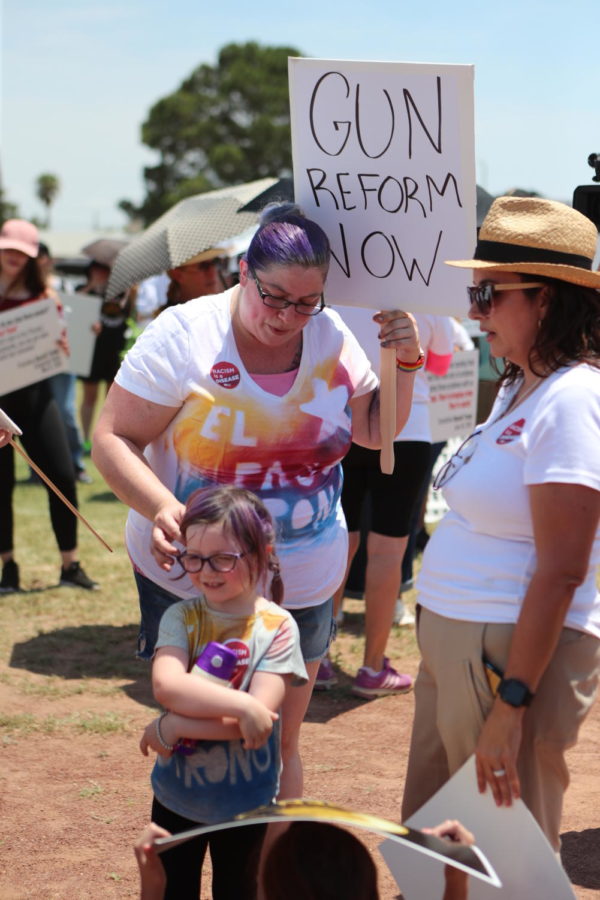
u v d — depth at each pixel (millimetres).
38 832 3918
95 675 5762
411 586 6828
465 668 2543
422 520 8359
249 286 2945
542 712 2535
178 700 2543
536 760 2568
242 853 2715
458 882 2596
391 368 3236
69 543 7438
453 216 3176
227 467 3043
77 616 6848
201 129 68625
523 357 2590
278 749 2727
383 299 3295
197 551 2586
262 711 2508
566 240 2551
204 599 2699
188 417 3037
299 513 3102
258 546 2605
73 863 3684
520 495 2496
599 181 4230
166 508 2834
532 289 2545
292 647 2643
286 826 2910
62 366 7020
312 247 2865
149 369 3031
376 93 3168
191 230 6504
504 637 2510
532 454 2445
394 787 4332
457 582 2592
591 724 5066
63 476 7238
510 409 2631
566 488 2379
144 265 6488
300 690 3232
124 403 3064
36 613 6887
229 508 2582
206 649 2609
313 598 3184
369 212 3266
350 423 3229
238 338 3047
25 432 7168
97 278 12836
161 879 2473
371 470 5305
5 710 5195
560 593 2395
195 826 2684
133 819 4035
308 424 3070
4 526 7344
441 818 2545
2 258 6914
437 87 3102
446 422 7012
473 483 2559
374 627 5434
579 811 4055
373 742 4867
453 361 7027
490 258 2609
